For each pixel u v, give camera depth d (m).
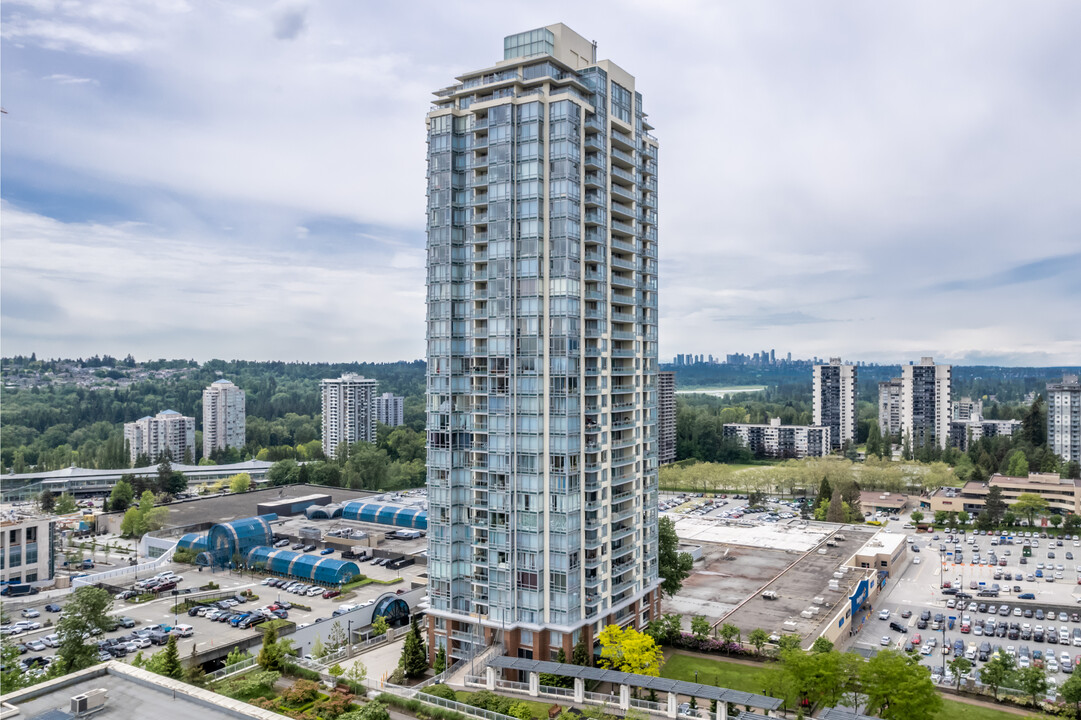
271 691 122.50
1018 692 137.25
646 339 157.75
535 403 132.38
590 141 138.38
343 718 103.88
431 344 141.50
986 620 186.62
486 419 138.00
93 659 131.25
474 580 139.62
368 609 169.25
